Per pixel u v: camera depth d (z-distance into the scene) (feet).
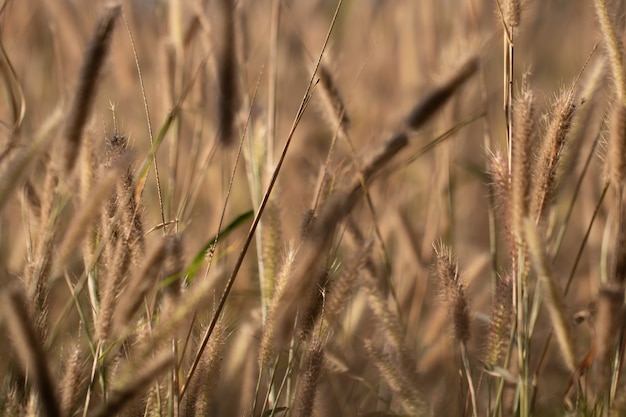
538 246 4.85
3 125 5.40
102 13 5.00
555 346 5.88
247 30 5.87
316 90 5.54
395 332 5.29
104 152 5.17
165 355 4.69
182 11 5.96
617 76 5.08
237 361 5.53
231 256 6.10
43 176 5.46
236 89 5.73
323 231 5.15
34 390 4.85
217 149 5.95
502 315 5.20
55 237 5.12
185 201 5.78
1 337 5.24
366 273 5.32
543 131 5.18
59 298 5.77
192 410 5.01
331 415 5.88
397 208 6.17
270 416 5.17
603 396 5.13
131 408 4.99
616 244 5.12
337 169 5.55
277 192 5.39
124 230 4.95
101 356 4.94
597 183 6.22
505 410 5.47
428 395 5.53
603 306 4.80
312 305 5.09
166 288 4.92
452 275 5.23
